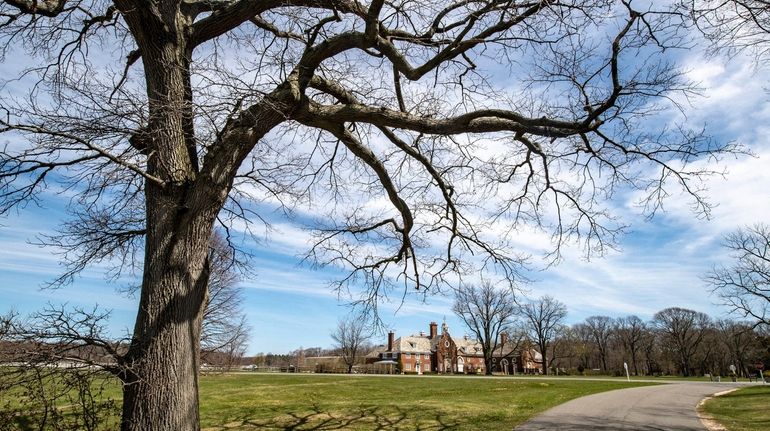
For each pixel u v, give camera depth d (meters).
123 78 7.40
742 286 29.06
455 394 26.16
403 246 9.08
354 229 9.23
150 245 5.60
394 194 8.29
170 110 5.45
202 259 5.77
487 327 65.62
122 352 5.29
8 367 4.88
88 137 5.26
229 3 7.04
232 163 5.97
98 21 7.56
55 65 7.61
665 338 88.94
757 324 29.41
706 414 17.70
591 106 6.71
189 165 5.98
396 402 21.39
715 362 82.94
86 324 4.94
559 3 6.42
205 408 19.52
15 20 7.17
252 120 6.08
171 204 5.64
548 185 8.68
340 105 6.92
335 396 24.77
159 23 6.06
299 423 15.32
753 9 5.80
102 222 7.12
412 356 92.44
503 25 6.61
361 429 14.12
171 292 5.39
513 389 30.11
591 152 7.69
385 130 8.10
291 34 7.95
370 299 9.62
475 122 6.76
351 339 77.12
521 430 13.73
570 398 23.81
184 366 5.27
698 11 6.10
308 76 6.71
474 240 9.12
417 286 9.67
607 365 97.56
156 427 4.97
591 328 99.88
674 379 57.41
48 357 4.83
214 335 19.05
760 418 16.50
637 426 14.59
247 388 30.17
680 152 7.15
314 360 94.44
